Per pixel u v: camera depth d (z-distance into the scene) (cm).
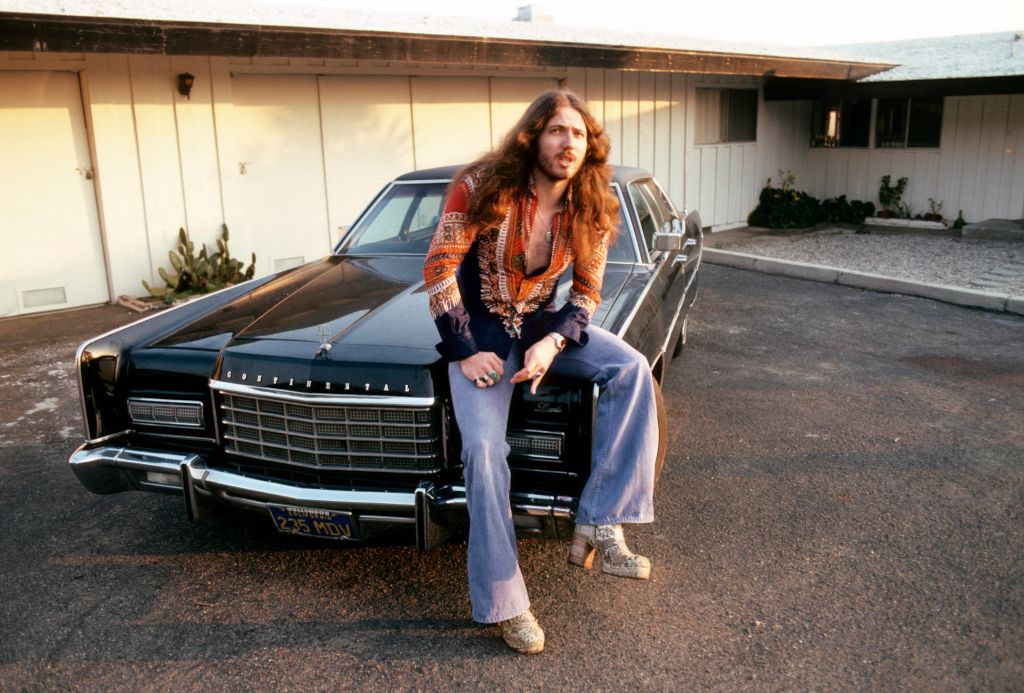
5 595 308
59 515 374
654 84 1269
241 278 849
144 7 722
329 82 927
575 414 276
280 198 912
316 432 289
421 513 277
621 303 356
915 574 315
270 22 732
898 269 1038
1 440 464
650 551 335
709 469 415
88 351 317
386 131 988
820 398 526
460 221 250
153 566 329
